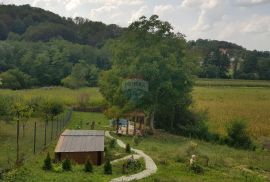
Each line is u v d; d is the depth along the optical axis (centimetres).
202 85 15500
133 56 6328
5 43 16812
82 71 13638
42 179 2558
